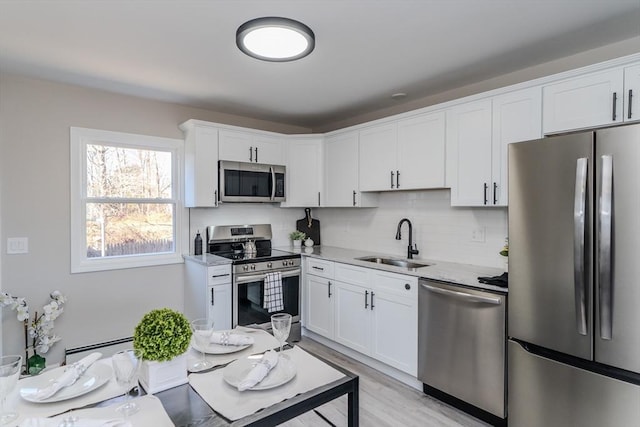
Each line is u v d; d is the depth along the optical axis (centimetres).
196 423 102
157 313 124
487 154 247
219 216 384
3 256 275
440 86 303
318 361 144
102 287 319
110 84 299
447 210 309
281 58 221
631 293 154
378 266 287
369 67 262
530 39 219
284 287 355
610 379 161
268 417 107
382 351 285
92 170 317
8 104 276
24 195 283
